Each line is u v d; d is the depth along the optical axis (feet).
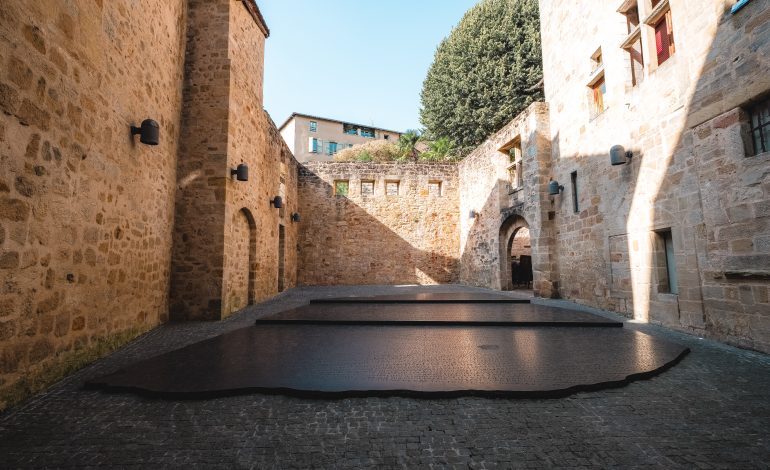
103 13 11.90
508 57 55.16
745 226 12.12
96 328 11.48
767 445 6.09
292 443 6.28
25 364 8.24
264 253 28.32
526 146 29.81
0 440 6.37
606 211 20.71
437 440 6.35
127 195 13.82
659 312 16.62
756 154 12.06
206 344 12.85
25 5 8.25
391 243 46.52
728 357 11.20
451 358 10.93
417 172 47.85
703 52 13.67
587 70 22.76
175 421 7.10
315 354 11.44
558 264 26.63
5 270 7.68
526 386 8.38
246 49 23.61
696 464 5.57
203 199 19.54
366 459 5.77
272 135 31.48
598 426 6.81
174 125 19.19
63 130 9.73
